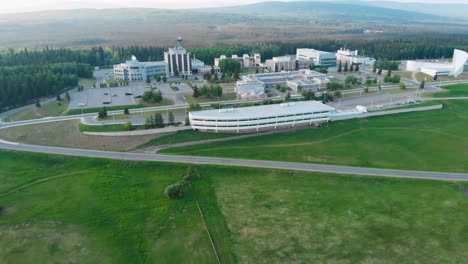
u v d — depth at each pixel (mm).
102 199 106562
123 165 127062
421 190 110625
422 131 164625
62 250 84438
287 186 113750
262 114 162625
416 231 90188
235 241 87250
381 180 117188
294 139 153625
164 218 97250
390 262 79562
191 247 85500
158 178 119562
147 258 81938
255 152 139500
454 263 78938
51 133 157000
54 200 105938
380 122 176625
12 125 167875
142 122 169750
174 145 145750
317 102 184625
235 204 103750
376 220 95000
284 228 92000
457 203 103000
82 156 133125
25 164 128625
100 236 89750
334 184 114938
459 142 152000
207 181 117125
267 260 80562
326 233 89750
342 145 147875
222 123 158375
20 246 85688
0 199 106438
